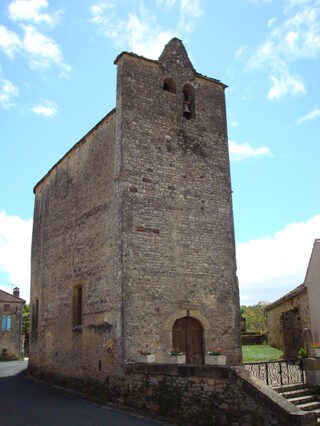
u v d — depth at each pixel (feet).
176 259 51.70
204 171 56.95
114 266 49.65
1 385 62.80
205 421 33.50
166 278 50.37
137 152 52.39
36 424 34.78
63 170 71.00
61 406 43.65
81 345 55.93
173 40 59.72
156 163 53.36
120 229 49.37
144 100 54.65
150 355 44.21
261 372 47.39
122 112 52.70
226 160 59.36
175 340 49.57
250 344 99.76
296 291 63.82
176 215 53.16
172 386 37.35
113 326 48.08
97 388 49.42
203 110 59.47
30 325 78.95
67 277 63.57
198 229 54.34
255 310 156.15
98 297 52.85
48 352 67.31
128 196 50.42
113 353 47.16
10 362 122.62
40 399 48.73
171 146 55.11
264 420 29.55
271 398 29.53
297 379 42.68
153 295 49.01
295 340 65.87
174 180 54.19
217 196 57.11
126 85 53.78
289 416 27.94
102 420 36.35
